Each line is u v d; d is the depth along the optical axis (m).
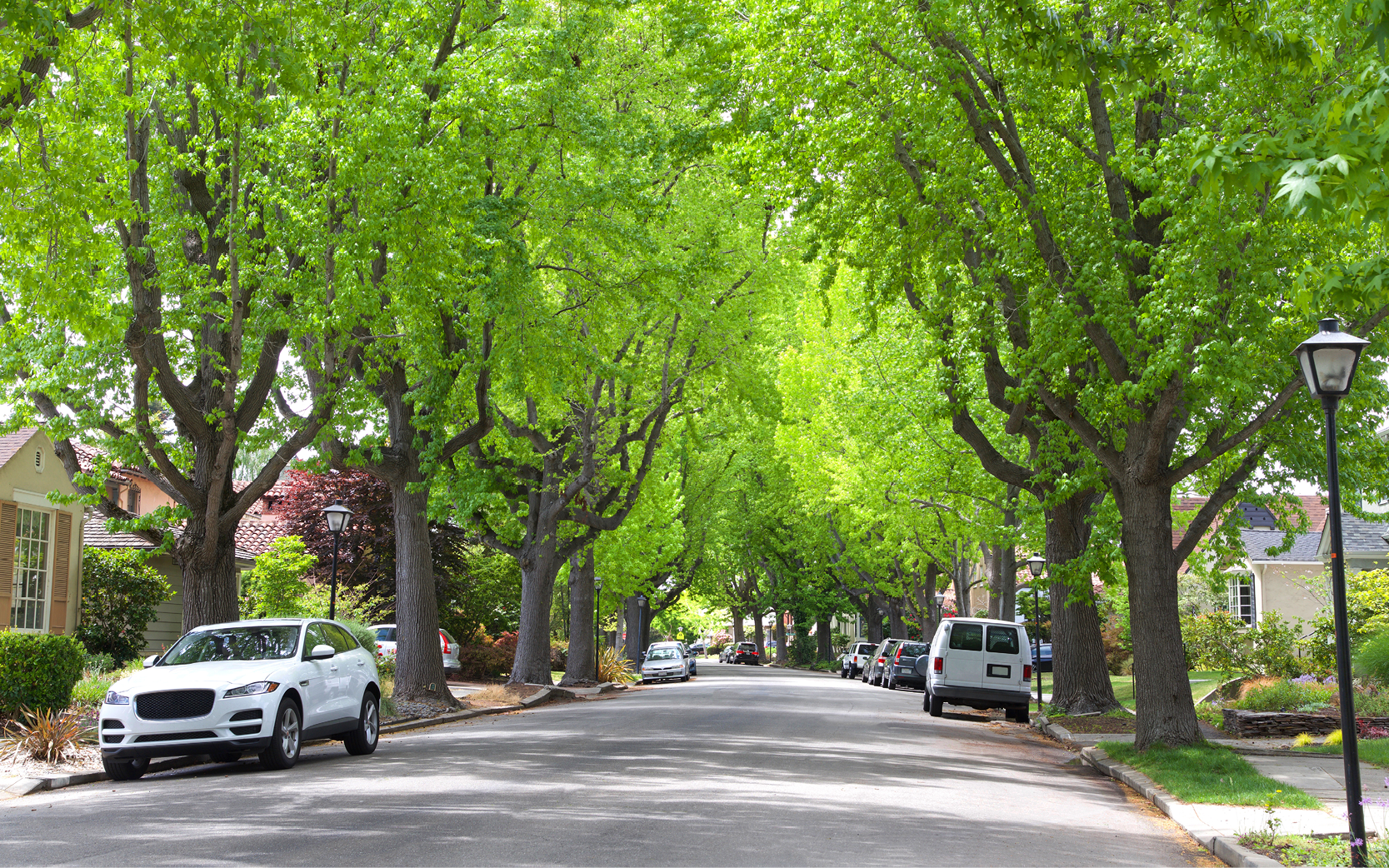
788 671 69.62
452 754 15.65
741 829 9.49
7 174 13.54
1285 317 15.16
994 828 10.30
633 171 23.48
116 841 8.78
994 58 16.00
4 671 15.59
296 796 11.21
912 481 30.12
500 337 22.19
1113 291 15.29
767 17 16.84
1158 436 16.19
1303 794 11.98
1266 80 12.93
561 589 64.38
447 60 19.66
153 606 31.11
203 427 18.34
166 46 12.70
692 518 56.91
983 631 27.14
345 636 16.59
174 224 17.31
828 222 17.94
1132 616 17.00
